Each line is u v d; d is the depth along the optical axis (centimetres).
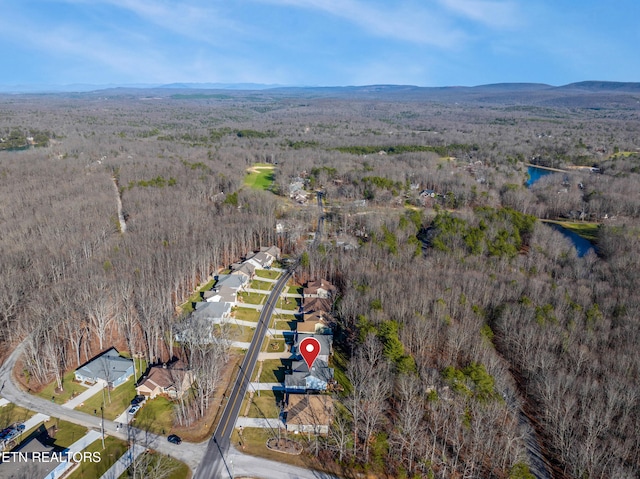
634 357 8431
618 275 12350
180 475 6291
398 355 8456
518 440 6594
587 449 6384
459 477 6456
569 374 8138
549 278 12375
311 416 7344
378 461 6681
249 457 6700
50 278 11438
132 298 10712
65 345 9212
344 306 10488
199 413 7619
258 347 9844
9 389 8006
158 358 9169
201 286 12812
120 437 6956
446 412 7106
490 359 8544
